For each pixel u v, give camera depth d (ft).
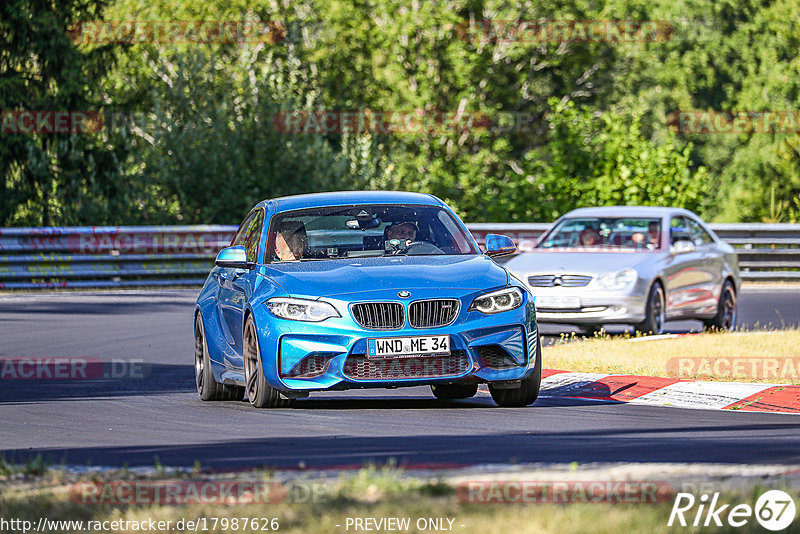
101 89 440.86
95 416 122.52
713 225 326.65
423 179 493.77
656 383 133.80
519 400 122.93
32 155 401.49
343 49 610.65
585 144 399.85
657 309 196.95
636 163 391.24
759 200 565.12
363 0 618.44
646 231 208.64
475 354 116.57
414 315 116.26
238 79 475.72
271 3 606.14
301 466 81.46
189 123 421.18
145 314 243.19
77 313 245.24
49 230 309.63
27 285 306.55
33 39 415.23
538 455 89.81
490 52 605.31
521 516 61.87
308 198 135.95
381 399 132.16
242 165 422.00
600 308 191.11
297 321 117.19
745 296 280.92
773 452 90.63
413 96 583.99
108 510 67.26
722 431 104.83
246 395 137.80
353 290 117.29
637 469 77.20
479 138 591.78
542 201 394.11
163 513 65.51
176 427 112.47
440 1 587.68
